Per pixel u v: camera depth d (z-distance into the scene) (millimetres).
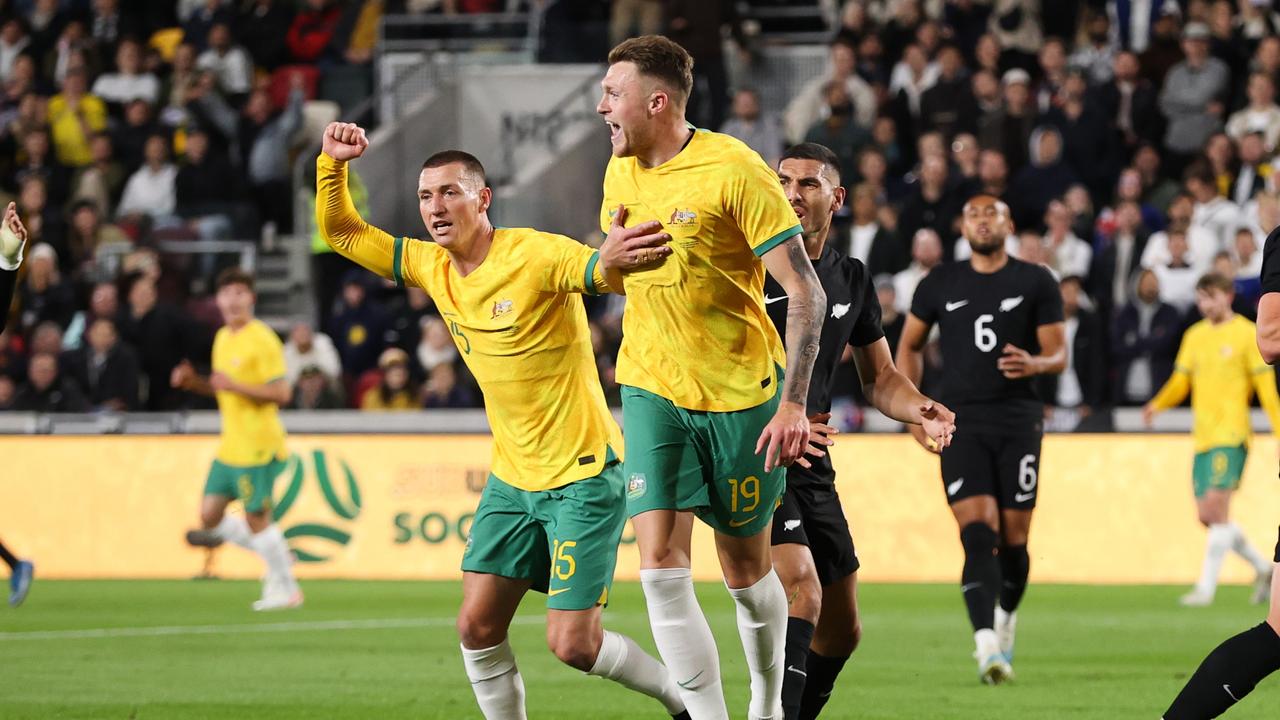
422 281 18094
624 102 16078
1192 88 55156
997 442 26453
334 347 52562
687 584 16375
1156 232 49750
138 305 52250
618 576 44875
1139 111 55312
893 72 58438
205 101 62344
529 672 26906
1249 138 51594
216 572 46375
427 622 34438
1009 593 27094
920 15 59781
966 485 26125
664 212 16094
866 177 53062
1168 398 39000
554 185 62875
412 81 66562
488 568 17734
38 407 49906
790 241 15828
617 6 61844
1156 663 27656
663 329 16312
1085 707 22656
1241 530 38656
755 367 16344
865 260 50219
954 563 43531
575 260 17016
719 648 29594
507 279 17250
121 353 50250
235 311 37625
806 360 15641
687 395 16281
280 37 67125
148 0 68938
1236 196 52000
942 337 27109
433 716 21953
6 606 37938
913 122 56750
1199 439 38438
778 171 18953
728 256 16094
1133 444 43281
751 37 65875
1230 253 48938
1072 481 43562
